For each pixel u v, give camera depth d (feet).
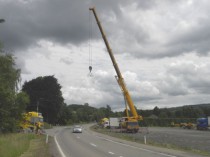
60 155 77.92
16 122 178.19
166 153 83.51
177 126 393.09
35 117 232.12
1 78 168.55
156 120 415.64
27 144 103.04
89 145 112.78
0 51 181.37
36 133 186.19
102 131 250.37
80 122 579.89
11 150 73.77
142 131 248.52
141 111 526.98
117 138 161.27
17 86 188.03
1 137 117.29
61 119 459.73
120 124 247.91
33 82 385.50
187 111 529.86
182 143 132.05
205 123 286.05
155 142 131.23
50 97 383.86
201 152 90.12
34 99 380.78
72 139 150.30
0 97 164.86
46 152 85.51
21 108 180.04
